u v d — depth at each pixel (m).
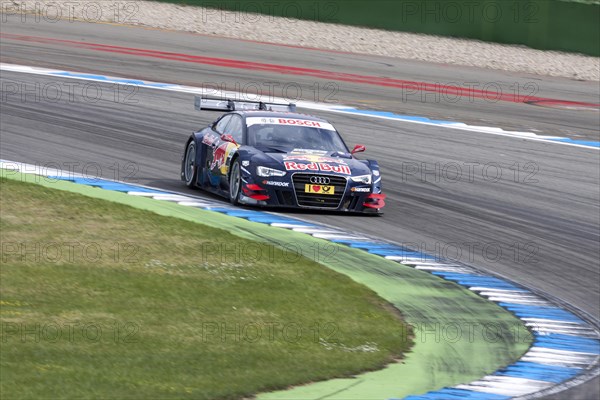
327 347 28.86
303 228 43.69
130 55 91.19
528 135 75.62
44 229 39.09
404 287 36.78
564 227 49.88
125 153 57.47
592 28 116.38
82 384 23.47
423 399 24.36
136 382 23.97
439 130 73.81
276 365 26.58
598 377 27.77
